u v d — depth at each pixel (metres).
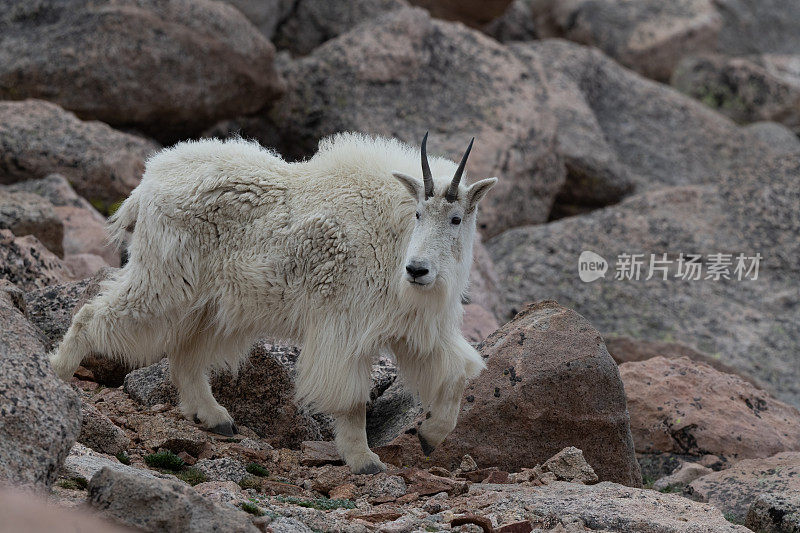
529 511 13.09
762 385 29.45
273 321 15.85
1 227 24.88
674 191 38.84
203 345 16.77
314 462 15.88
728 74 61.28
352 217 15.44
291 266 15.45
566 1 63.44
